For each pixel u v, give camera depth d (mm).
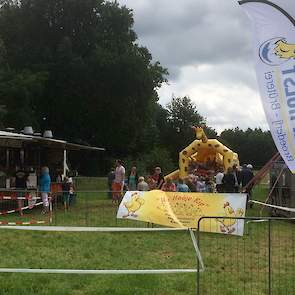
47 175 18391
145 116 56938
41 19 54531
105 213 18422
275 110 10344
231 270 8945
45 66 51562
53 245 11312
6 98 47781
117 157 58500
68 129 54312
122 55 51344
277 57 10438
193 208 13477
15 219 16484
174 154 75625
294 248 11250
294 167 10070
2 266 9008
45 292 7258
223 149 30922
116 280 7898
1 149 21438
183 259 9953
